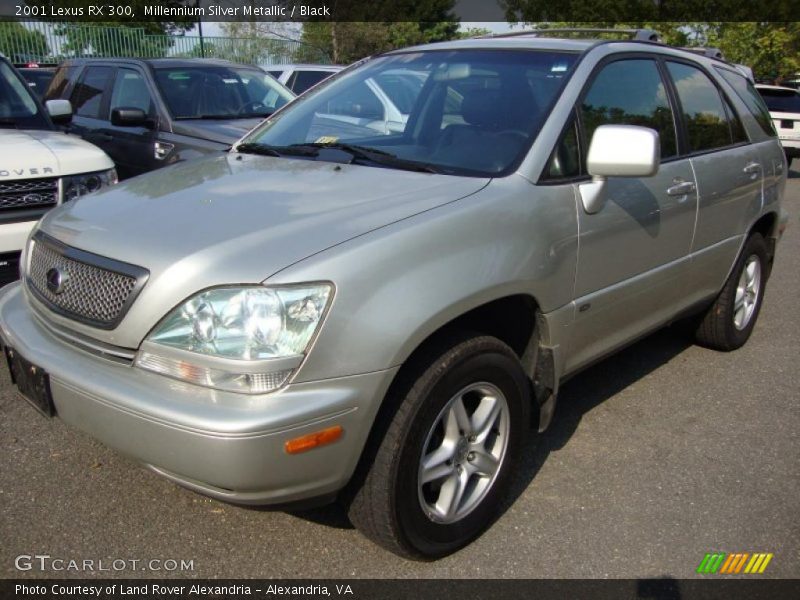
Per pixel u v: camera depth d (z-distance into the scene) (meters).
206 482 2.22
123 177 7.38
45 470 3.19
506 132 3.10
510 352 2.79
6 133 5.08
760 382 4.43
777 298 6.25
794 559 2.81
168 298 2.26
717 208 4.08
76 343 2.49
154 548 2.75
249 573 2.65
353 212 2.55
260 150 3.58
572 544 2.86
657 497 3.19
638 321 3.65
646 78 3.71
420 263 2.43
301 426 2.18
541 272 2.83
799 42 23.33
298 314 2.20
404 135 3.42
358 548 2.79
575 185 3.04
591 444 3.62
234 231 2.43
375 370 2.29
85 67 8.34
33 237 2.96
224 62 8.00
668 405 4.08
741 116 4.52
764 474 3.39
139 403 2.22
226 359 2.17
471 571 2.70
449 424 2.64
